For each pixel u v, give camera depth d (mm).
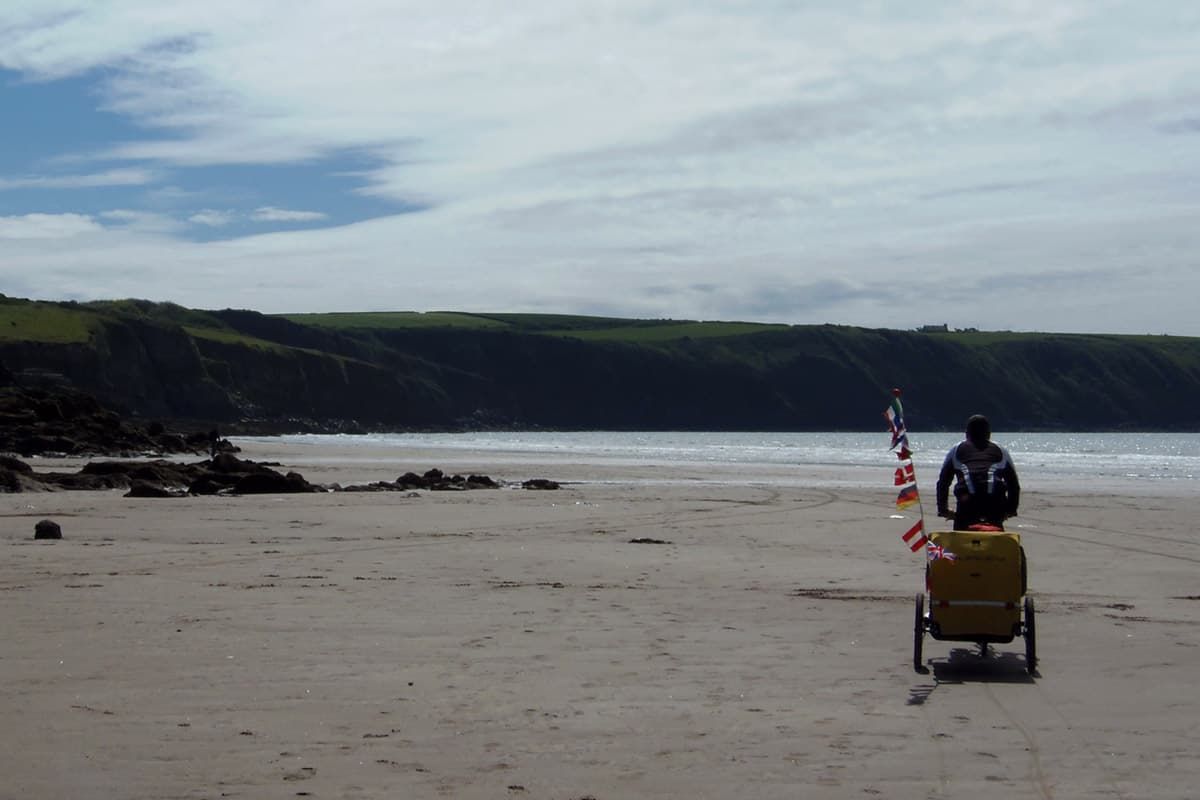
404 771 6707
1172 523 26109
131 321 139750
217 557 17828
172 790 6328
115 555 17906
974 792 6383
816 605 13281
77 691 8641
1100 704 8500
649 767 6824
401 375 169625
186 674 9250
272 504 29953
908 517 27141
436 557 18109
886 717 8062
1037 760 7016
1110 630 11773
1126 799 6270
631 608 12953
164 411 135625
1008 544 9578
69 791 6293
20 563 16703
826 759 7004
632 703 8414
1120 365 198875
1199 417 195750
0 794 6234
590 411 181000
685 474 51375
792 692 8828
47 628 11289
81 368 126250
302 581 15039
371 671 9445
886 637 11258
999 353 197000
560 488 39125
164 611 12406
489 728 7680
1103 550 20234
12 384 99625
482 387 178625
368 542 20531
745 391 183250
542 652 10312
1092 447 120562
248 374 149500
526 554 18656
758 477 48812
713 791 6379
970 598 9570
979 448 10602
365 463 61875
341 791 6344
